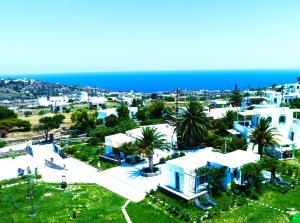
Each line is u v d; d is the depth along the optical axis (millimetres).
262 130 58594
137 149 54562
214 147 69688
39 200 46125
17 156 73250
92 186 51250
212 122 78438
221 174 45438
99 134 79000
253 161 48812
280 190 46625
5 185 53000
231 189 46219
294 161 59875
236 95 137250
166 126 74000
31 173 58969
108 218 40000
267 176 51219
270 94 134500
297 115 88875
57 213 41719
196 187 44688
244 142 64250
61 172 59125
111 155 65312
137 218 39812
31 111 171125
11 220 39844
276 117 69062
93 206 43688
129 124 84250
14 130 112938
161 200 44656
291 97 127375
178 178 45938
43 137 95625
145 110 117062
